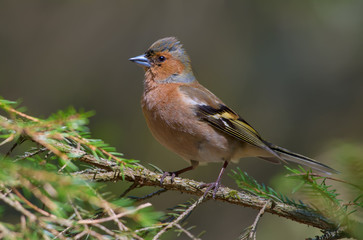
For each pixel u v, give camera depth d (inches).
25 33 466.3
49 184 138.8
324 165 304.8
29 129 149.8
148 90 321.7
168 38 335.0
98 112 448.8
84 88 454.3
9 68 454.3
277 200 229.6
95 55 464.1
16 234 130.8
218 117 293.1
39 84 454.0
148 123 304.8
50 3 476.4
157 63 329.1
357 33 431.5
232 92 464.4
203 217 461.7
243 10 454.9
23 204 140.4
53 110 445.7
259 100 469.1
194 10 465.1
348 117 462.3
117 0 476.1
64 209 143.8
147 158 441.4
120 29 469.4
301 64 461.4
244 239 205.3
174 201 453.4
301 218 223.1
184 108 289.3
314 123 464.4
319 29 438.6
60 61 461.7
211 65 463.8
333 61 459.5
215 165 461.4
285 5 430.3
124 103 453.4
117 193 317.4
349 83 467.2
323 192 192.7
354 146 161.2
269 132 465.7
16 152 225.3
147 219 142.7
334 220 205.9
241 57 461.7
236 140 304.8
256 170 467.5
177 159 445.1
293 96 469.7
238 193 235.3
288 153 315.3
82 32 470.0
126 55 464.1
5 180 135.9
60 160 159.0
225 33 460.8
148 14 469.4
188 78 335.9
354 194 184.1
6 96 446.0
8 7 469.4
